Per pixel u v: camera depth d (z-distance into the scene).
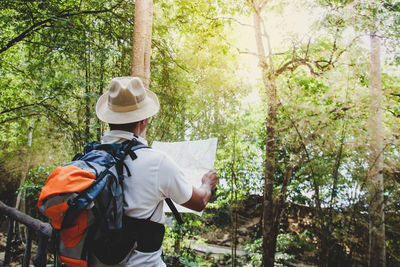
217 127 6.74
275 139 5.65
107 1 5.92
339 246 3.88
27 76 6.68
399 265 3.62
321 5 5.01
